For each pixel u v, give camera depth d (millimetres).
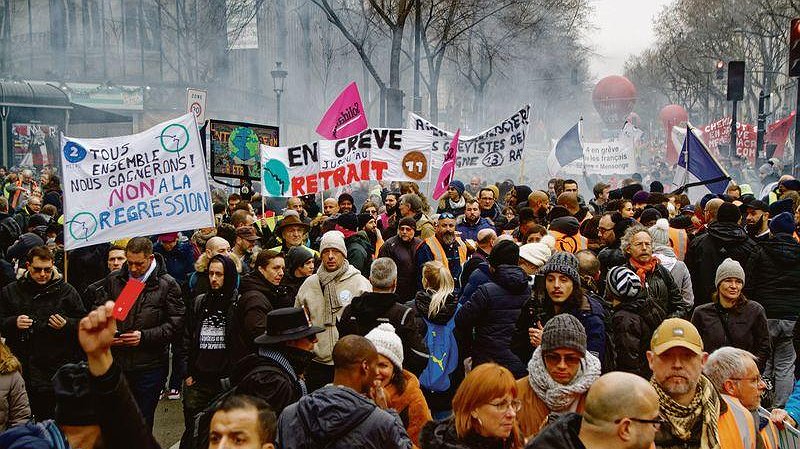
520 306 6676
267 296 6961
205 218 8312
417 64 34000
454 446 4195
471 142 15945
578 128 20641
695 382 4363
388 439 4328
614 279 6484
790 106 54719
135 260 7371
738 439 4430
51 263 7301
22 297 7273
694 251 9461
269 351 5289
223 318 7184
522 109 15797
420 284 9875
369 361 4680
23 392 5852
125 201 8070
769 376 8422
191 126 8258
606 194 15594
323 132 13609
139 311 7352
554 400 4918
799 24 23172
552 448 3594
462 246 10383
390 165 12891
